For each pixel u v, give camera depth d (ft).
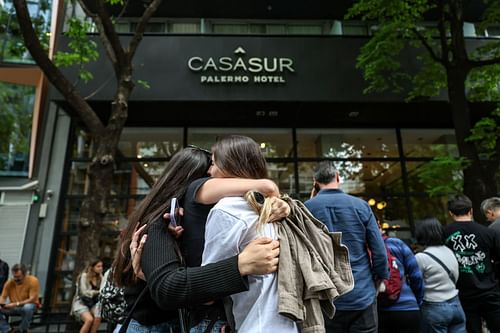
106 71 28.45
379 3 23.63
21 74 32.27
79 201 31.09
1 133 32.17
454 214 11.75
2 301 21.12
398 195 32.71
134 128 33.12
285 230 4.33
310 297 3.87
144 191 31.42
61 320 26.37
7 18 31.53
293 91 29.58
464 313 10.68
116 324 5.96
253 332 3.74
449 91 24.13
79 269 19.13
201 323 4.43
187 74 29.19
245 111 31.24
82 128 32.96
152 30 33.81
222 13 34.24
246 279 3.81
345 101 29.71
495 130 23.30
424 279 10.69
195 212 4.64
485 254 10.95
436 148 34.65
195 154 5.53
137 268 4.56
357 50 30.58
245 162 4.66
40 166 31.76
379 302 9.56
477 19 33.88
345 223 8.79
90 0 31.24
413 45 27.66
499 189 29.09
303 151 33.73
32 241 29.60
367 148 34.32
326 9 34.42
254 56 29.94
